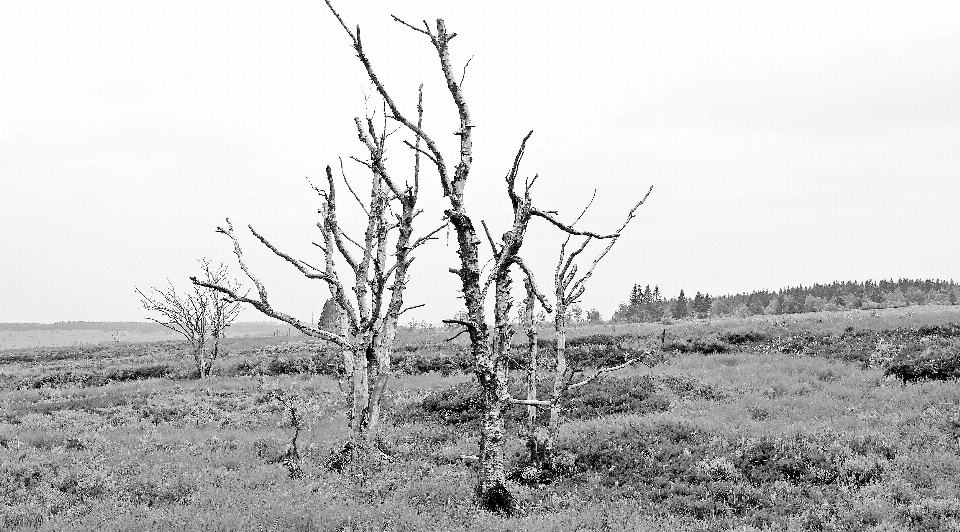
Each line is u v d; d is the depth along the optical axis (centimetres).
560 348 1645
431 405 2583
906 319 4662
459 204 1236
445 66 1234
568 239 1678
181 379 4238
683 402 2398
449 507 1224
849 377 2844
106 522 1135
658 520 1207
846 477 1395
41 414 2712
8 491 1392
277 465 1630
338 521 1105
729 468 1478
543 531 1079
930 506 1166
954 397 2133
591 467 1603
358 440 1511
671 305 18500
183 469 1602
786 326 4884
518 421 2238
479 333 1236
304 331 1484
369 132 1603
